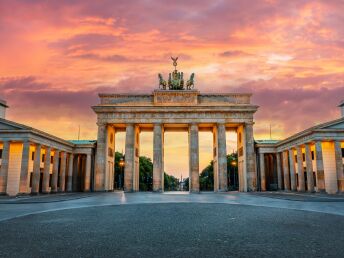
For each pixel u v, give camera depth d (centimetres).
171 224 2398
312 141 7581
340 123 7388
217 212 3275
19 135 7219
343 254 1441
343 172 7775
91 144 9794
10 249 1552
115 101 9494
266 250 1519
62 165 9312
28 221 2620
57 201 5022
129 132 9281
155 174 9069
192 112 9300
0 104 8344
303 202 4691
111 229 2170
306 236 1894
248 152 9188
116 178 15875
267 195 6638
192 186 8969
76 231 2088
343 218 2777
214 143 10006
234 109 9225
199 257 1384
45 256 1407
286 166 9288
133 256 1402
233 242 1708
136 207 3925
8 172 7731
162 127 9494
